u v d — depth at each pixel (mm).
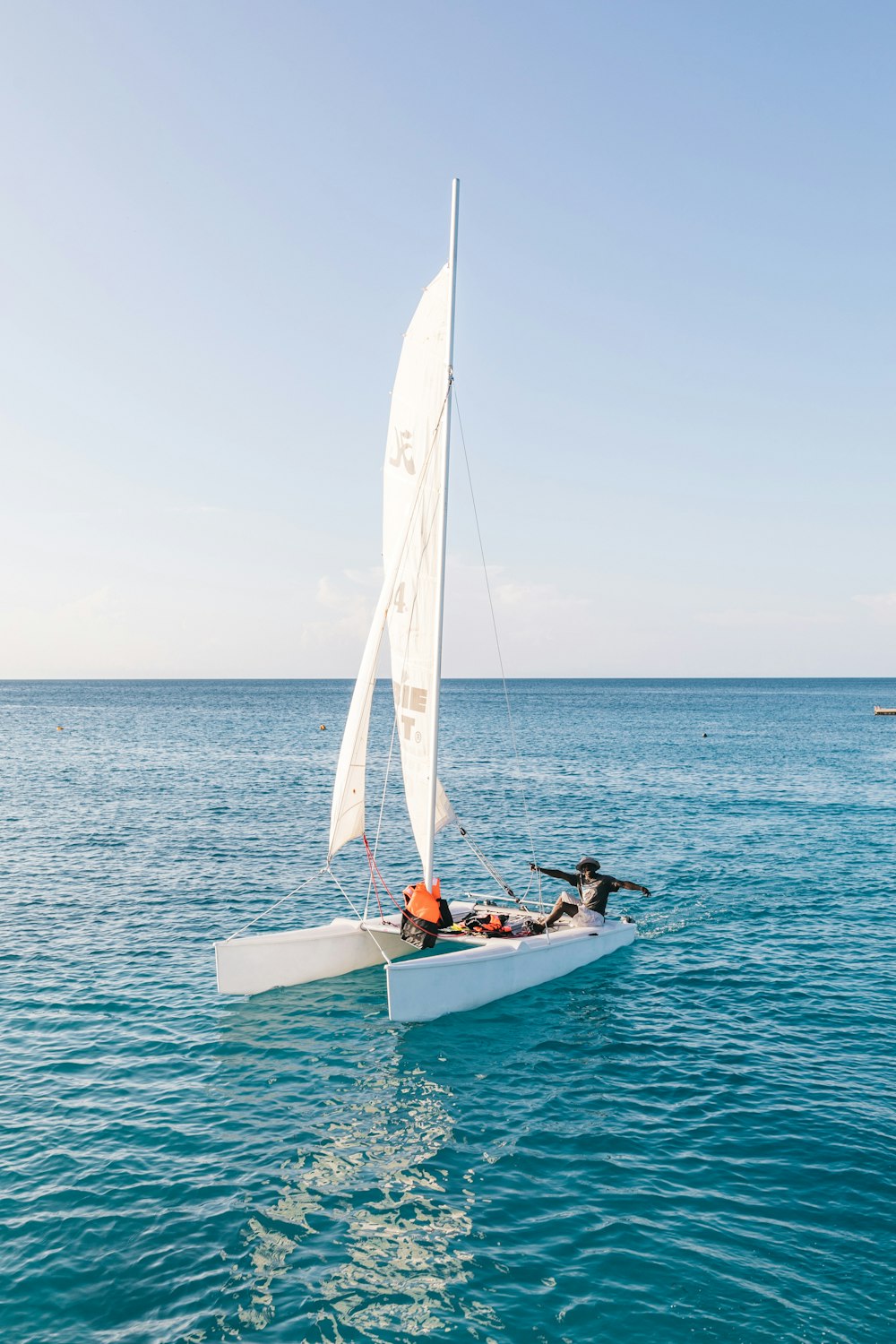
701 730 82750
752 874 21469
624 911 18000
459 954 12469
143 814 30953
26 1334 5984
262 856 23859
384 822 31016
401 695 13922
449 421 12438
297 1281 6570
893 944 15625
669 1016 12219
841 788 38719
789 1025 11852
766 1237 7102
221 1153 8469
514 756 54750
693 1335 5980
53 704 149500
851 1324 6086
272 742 67000
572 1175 8094
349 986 13383
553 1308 6258
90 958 14773
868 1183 7914
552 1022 11992
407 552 13438
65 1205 7559
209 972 14047
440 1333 6008
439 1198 7703
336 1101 9602
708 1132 8906
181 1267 6734
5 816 30438
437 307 12680
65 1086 9922
